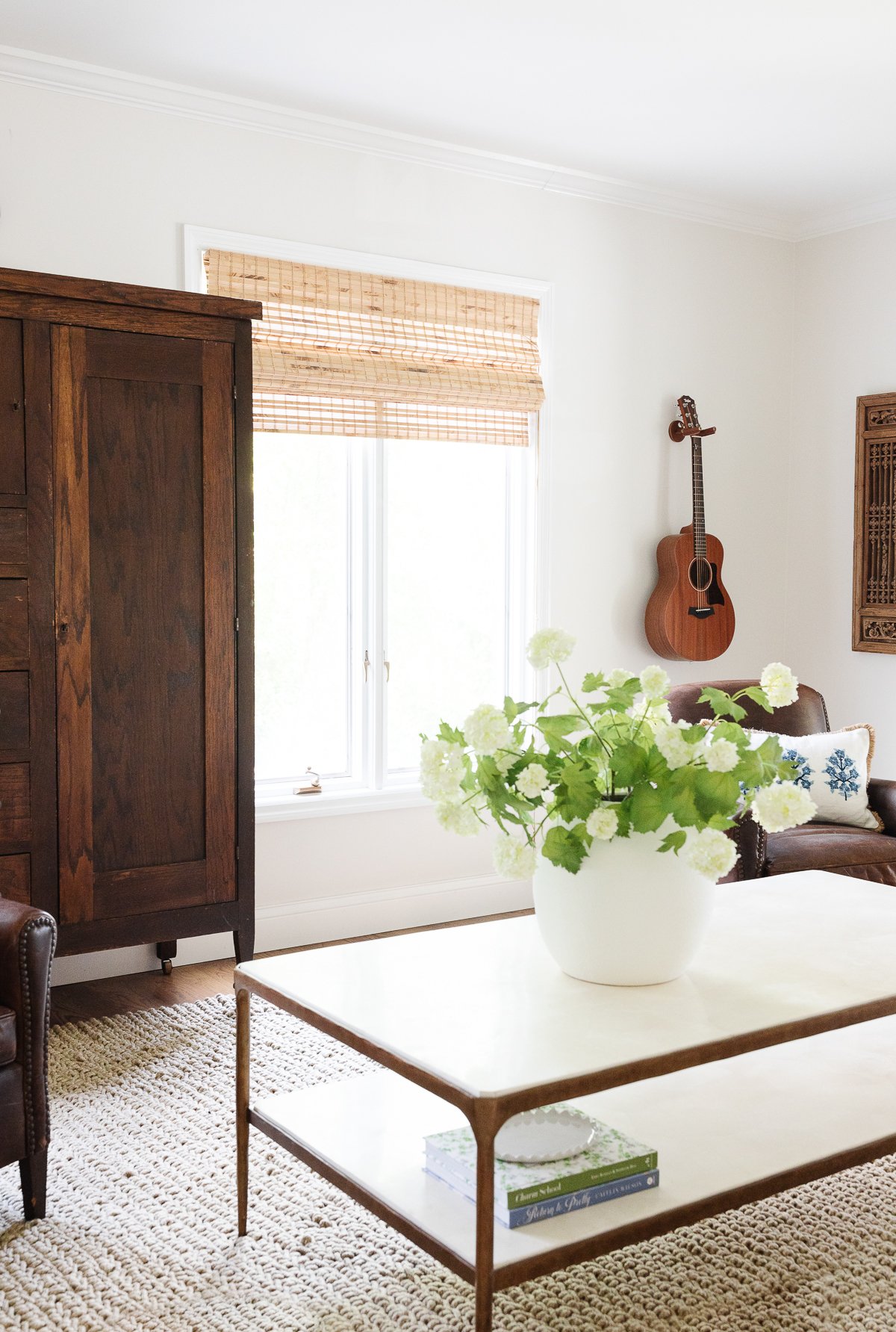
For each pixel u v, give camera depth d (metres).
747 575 5.20
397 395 4.17
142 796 3.19
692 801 1.90
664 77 3.67
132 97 3.63
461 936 2.31
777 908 2.50
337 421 4.10
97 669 3.11
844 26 3.33
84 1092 2.83
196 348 3.21
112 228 3.63
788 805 1.93
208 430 3.25
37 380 2.99
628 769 1.94
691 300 4.95
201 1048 3.10
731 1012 1.86
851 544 5.09
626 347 4.77
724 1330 1.87
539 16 3.25
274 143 3.92
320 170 4.01
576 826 1.96
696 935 2.00
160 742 3.21
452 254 4.32
